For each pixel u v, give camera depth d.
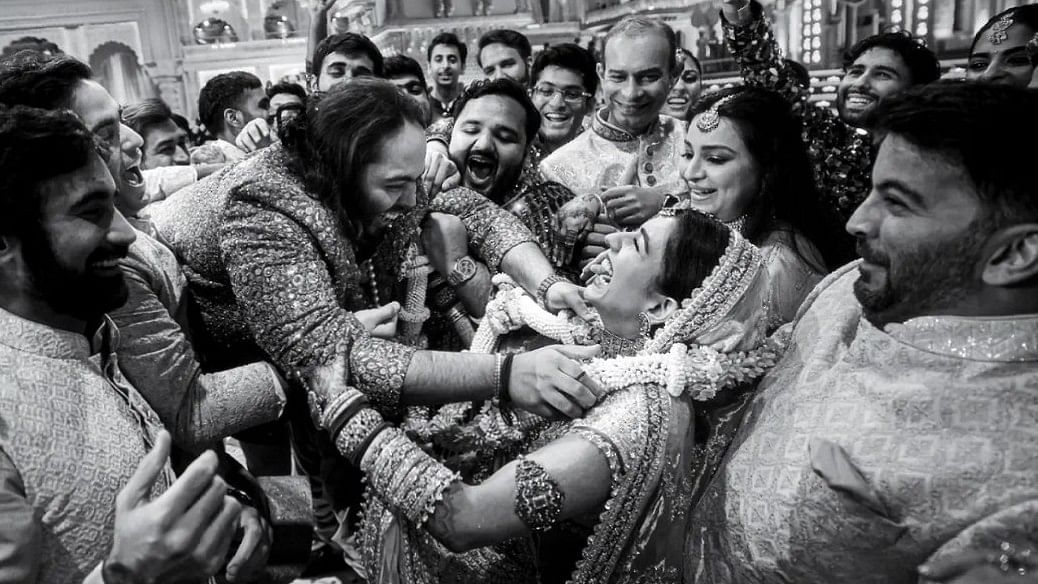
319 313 1.26
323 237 1.32
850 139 1.97
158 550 0.81
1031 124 0.78
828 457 0.87
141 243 1.45
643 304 1.22
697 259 1.19
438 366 1.24
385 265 1.57
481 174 1.94
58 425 0.90
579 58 2.85
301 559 2.11
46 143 0.87
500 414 1.36
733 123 1.67
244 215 1.31
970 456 0.80
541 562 1.33
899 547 0.83
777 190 1.70
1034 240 0.79
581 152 2.47
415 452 1.12
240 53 7.76
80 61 1.27
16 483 0.85
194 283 1.64
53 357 0.94
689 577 1.12
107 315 1.17
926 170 0.82
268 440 2.20
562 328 1.39
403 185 1.36
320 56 3.05
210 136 4.73
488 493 1.08
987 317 0.84
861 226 0.89
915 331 0.88
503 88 1.90
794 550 0.92
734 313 1.19
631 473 1.11
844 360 0.98
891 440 0.85
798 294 1.58
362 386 1.25
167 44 7.70
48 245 0.90
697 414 1.30
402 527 1.22
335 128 1.29
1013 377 0.81
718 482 1.08
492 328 1.49
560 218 1.96
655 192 2.02
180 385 1.27
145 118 3.52
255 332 1.32
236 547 1.34
